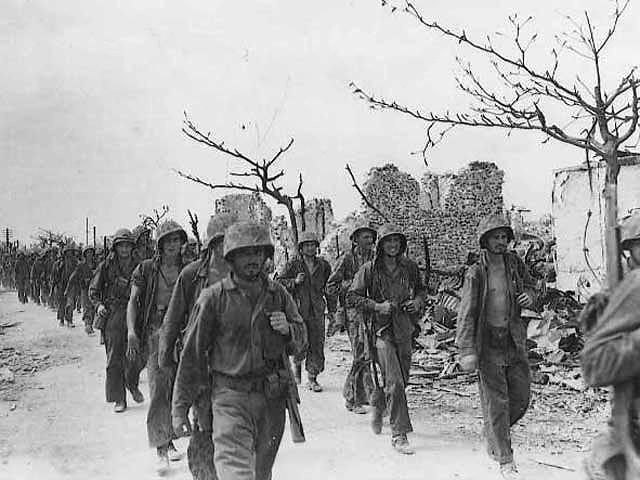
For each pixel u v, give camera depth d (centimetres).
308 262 1033
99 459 682
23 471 646
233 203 3322
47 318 2155
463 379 1038
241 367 461
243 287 470
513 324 611
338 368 1209
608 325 294
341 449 699
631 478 294
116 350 897
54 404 948
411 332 727
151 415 647
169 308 566
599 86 862
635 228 338
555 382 965
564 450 666
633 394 296
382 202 3002
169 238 704
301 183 1409
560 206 1541
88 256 1795
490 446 608
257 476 478
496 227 603
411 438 737
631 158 1426
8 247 4400
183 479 628
